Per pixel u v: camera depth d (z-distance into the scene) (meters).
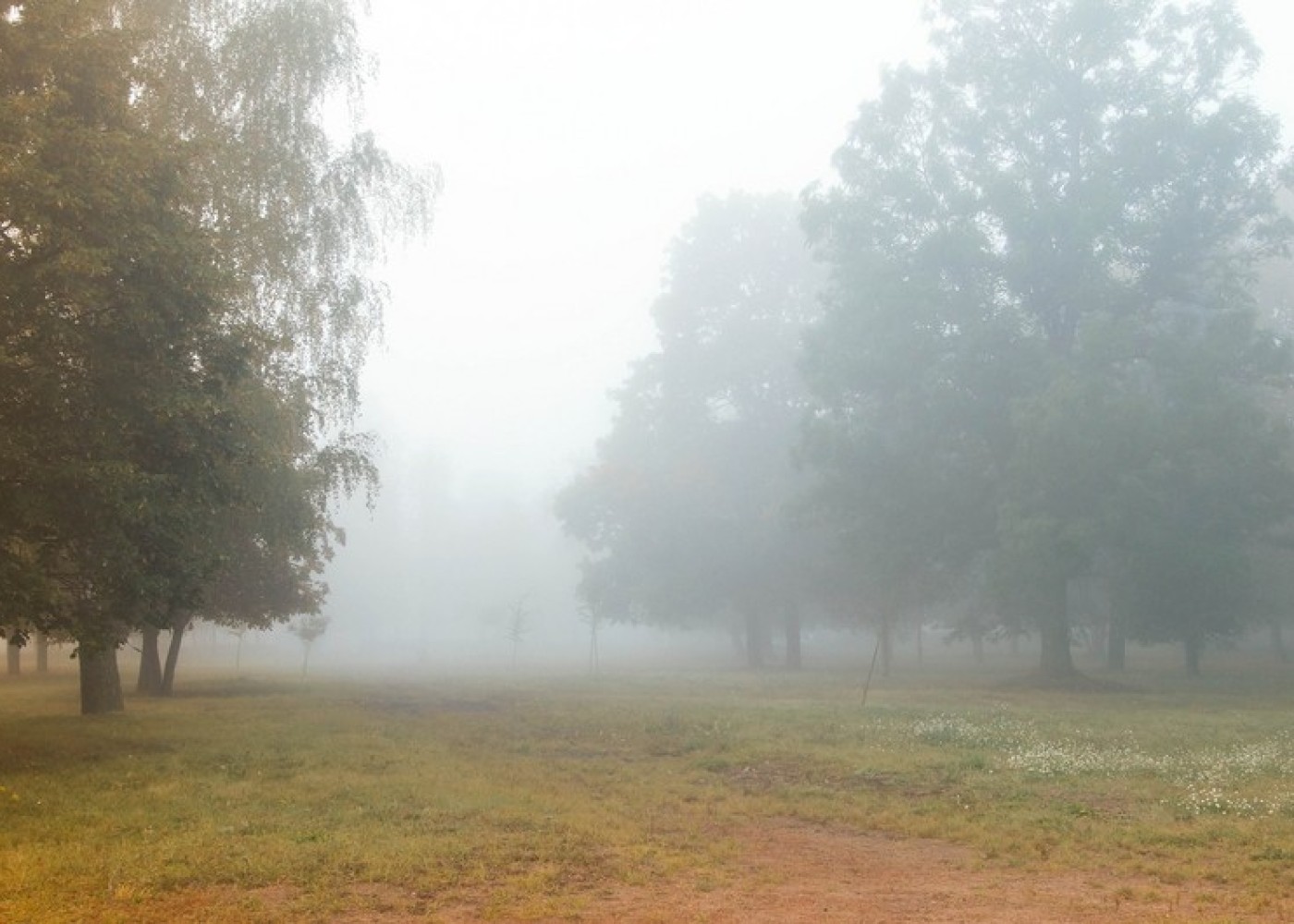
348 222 28.58
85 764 17.28
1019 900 9.66
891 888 10.18
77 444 16.55
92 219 16.16
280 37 26.84
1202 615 37.25
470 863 10.59
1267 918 9.01
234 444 19.27
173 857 10.57
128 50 17.94
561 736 22.41
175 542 18.25
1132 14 37.19
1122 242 36.03
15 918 8.51
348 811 13.08
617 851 11.34
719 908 9.26
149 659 36.31
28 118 15.70
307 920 8.74
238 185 25.48
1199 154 35.34
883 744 20.48
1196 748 19.47
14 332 16.27
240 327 20.17
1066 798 14.73
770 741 20.83
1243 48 36.78
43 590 16.62
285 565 35.19
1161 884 10.29
